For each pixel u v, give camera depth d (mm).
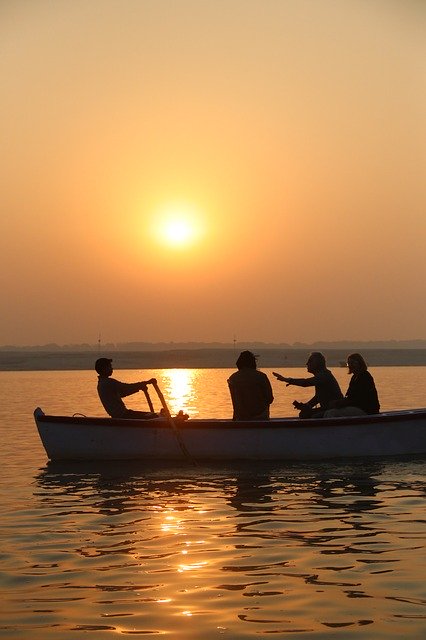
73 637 5965
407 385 58469
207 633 6020
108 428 15742
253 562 8008
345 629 6062
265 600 6770
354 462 15133
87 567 7887
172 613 6465
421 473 13820
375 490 12227
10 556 8352
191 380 88250
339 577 7406
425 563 7859
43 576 7562
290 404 34250
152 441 15617
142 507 11125
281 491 12273
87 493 12352
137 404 36781
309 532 9352
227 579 7406
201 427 15438
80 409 33500
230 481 13328
